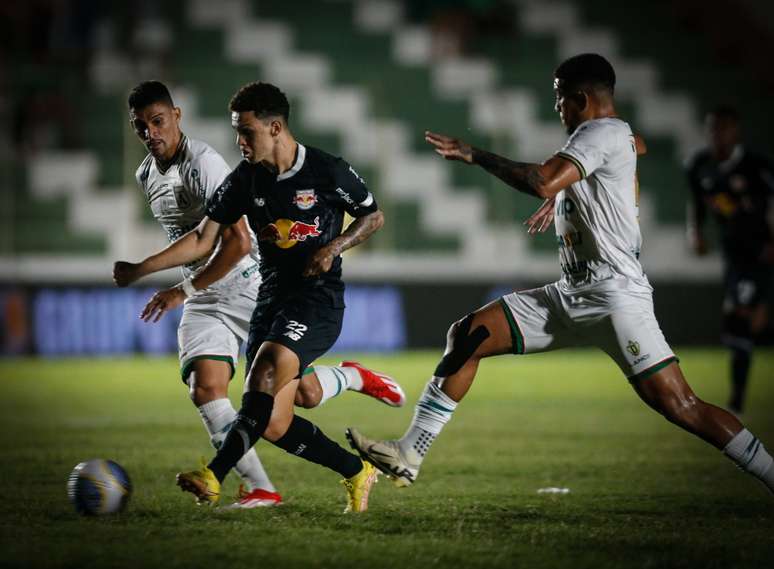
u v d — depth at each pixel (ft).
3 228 225.56
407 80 278.26
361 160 260.83
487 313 63.57
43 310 202.28
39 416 121.19
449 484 75.66
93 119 250.98
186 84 262.06
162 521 59.21
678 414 60.03
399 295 214.69
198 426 111.34
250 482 65.87
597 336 61.46
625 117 285.64
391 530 57.31
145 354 206.28
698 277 225.56
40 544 52.65
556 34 300.81
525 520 61.05
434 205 255.29
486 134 266.98
